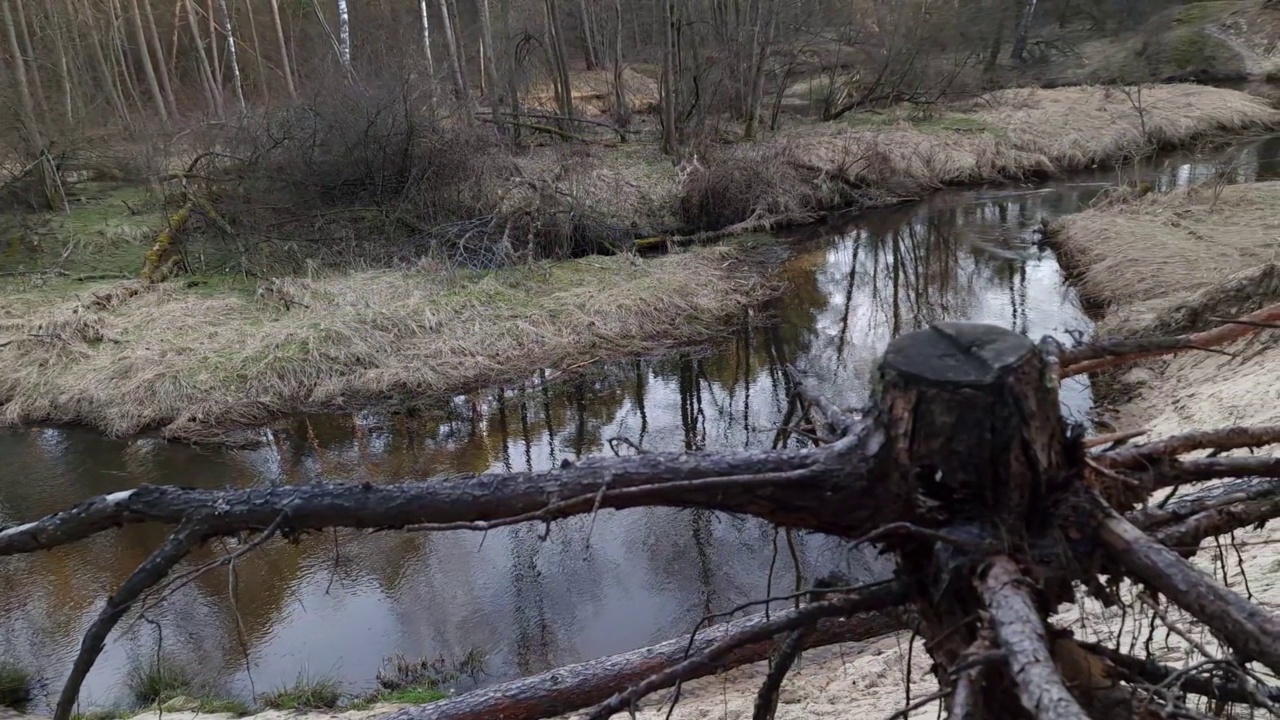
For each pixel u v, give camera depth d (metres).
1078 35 29.44
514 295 13.55
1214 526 2.12
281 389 11.36
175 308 13.16
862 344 12.33
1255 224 13.20
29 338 12.25
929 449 1.90
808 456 2.04
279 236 15.41
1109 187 18.09
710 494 2.05
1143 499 2.08
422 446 10.28
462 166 16.23
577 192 16.81
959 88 25.58
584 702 4.67
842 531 2.10
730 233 17.23
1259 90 25.27
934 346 1.98
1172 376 9.09
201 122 18.92
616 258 15.23
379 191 16.05
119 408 11.05
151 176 17.39
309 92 18.69
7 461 10.27
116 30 23.73
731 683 6.04
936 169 20.52
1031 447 1.86
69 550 8.72
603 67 26.94
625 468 2.09
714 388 11.34
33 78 19.17
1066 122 22.58
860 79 24.84
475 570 8.05
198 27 28.19
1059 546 1.87
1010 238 16.27
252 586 8.00
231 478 9.69
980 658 1.58
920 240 16.61
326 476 9.68
